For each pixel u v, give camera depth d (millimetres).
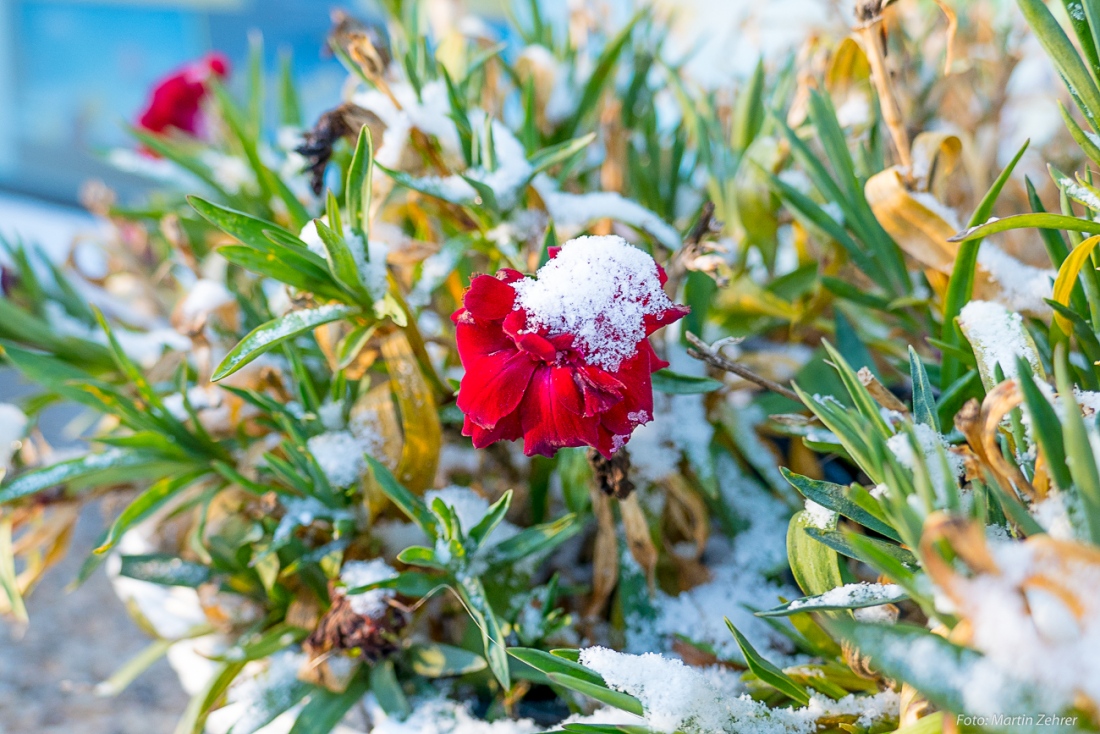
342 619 387
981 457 309
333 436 418
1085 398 326
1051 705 267
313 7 1417
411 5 514
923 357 431
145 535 484
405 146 421
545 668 335
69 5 1636
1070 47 342
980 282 376
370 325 391
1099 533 281
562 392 322
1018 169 537
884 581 336
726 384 438
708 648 391
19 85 1705
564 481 425
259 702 394
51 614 655
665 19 588
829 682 348
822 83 457
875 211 387
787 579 427
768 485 448
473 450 444
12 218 1555
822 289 442
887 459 302
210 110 682
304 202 528
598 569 415
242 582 433
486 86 521
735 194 461
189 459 430
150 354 515
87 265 779
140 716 536
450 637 422
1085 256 336
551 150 427
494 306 329
